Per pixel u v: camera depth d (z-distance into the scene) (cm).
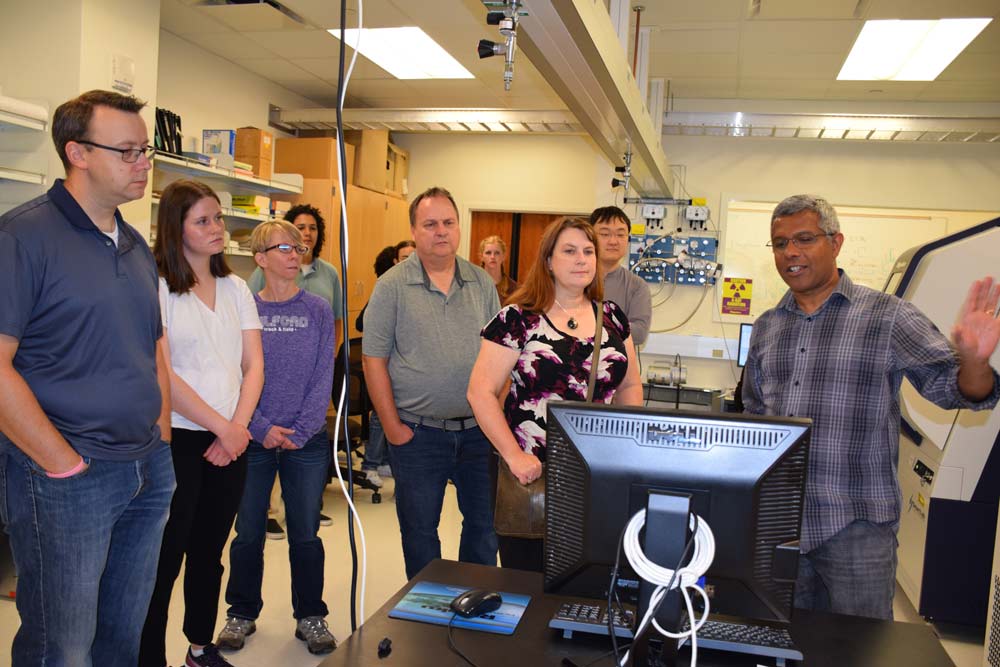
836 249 188
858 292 187
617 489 110
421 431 239
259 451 248
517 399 196
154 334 180
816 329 190
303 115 569
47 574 159
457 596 136
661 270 600
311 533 256
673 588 107
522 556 199
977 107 547
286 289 261
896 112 556
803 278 185
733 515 107
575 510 114
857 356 182
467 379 239
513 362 196
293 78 565
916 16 383
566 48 192
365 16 417
